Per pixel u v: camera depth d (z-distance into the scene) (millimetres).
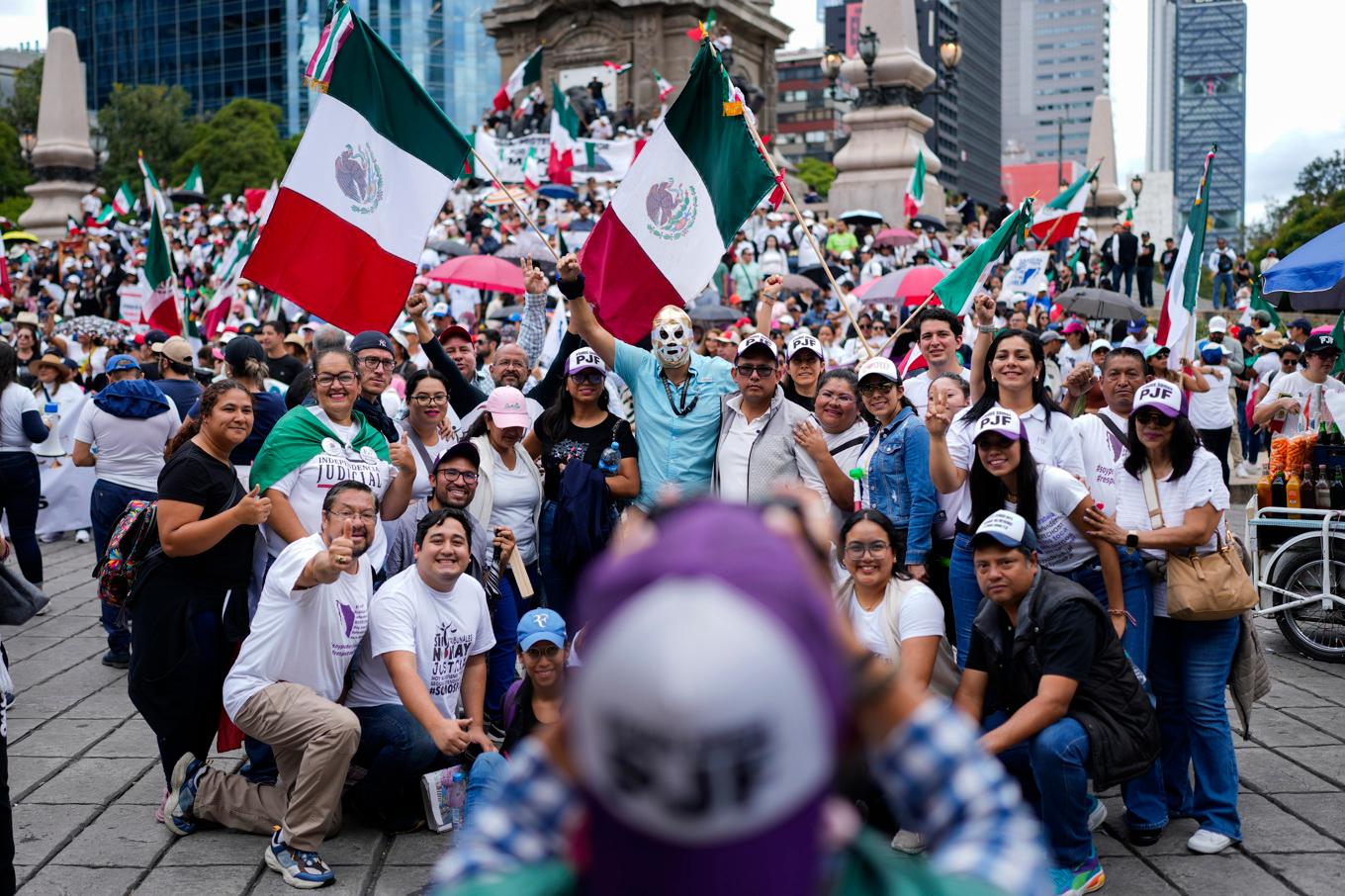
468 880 1313
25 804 5594
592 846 1054
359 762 5402
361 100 6918
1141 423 5047
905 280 13938
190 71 101938
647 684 946
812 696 996
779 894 1016
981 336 6160
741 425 6145
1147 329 13680
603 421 6617
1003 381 5441
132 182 74375
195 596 5227
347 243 6945
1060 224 20172
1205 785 5082
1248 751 6195
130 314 18578
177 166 71875
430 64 94062
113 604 5297
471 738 5148
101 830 5301
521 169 31531
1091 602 4496
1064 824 4461
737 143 7125
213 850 5098
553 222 23562
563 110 30312
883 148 28234
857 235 25719
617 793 1000
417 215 7043
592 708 987
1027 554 4551
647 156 7176
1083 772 4434
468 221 26281
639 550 1066
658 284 7172
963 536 5359
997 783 1374
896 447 5828
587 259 7219
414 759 5238
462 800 5324
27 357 12883
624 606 1019
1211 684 5094
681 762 956
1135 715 4520
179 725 5254
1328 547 7836
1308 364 11047
